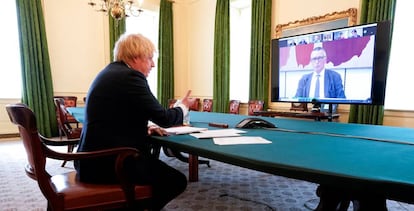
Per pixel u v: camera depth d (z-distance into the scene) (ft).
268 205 5.86
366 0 10.12
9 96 13.61
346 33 8.32
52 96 14.23
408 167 2.20
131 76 3.51
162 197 3.85
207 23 17.78
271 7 13.73
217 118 6.86
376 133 4.25
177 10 19.08
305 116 9.81
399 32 9.86
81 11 15.23
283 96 10.28
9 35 13.41
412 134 4.14
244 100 16.28
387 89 10.13
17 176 7.73
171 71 18.67
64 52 14.79
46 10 14.06
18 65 13.64
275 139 3.64
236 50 16.51
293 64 9.83
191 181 7.45
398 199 1.79
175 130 4.34
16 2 12.93
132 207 3.47
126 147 3.39
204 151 2.99
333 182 2.01
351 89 8.35
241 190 6.81
